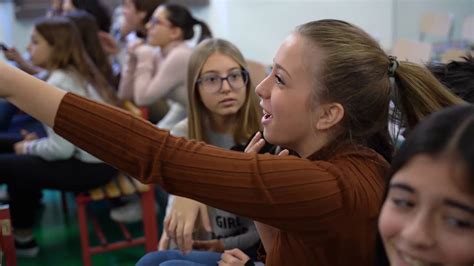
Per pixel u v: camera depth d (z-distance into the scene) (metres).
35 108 0.76
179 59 2.49
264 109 0.89
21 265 2.39
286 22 4.03
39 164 2.21
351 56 0.82
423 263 0.56
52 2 3.80
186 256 1.26
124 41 3.30
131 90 2.81
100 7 3.32
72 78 2.24
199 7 4.03
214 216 1.50
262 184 0.73
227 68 1.57
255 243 1.47
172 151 0.75
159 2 3.09
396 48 2.66
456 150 0.54
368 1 3.91
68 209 3.11
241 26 4.05
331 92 0.82
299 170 0.75
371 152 0.85
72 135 0.76
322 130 0.85
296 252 0.83
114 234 2.73
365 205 0.76
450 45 3.03
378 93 0.84
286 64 0.84
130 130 0.76
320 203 0.74
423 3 3.43
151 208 2.36
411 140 0.59
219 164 0.75
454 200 0.53
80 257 2.48
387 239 0.60
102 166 2.26
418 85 0.88
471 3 3.18
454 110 0.58
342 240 0.77
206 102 1.59
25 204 2.40
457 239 0.54
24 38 3.99
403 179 0.57
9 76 0.76
